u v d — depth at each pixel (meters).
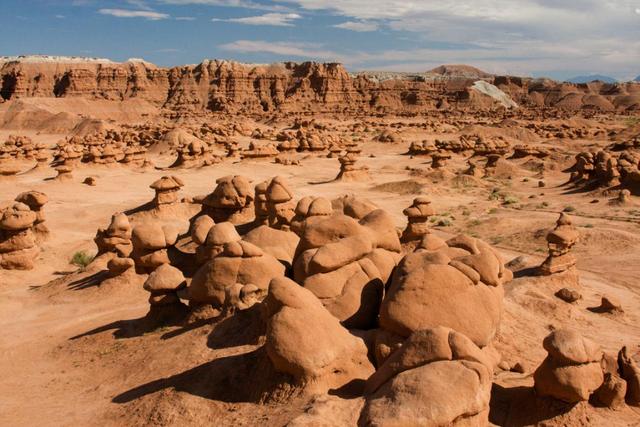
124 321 19.30
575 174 53.28
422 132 115.25
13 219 28.20
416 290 12.83
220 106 185.25
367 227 17.19
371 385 10.66
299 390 11.43
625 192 42.25
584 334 19.22
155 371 14.33
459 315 12.75
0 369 16.66
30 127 132.75
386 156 82.56
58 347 17.97
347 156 57.03
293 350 11.51
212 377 12.92
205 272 17.33
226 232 20.58
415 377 9.41
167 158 77.31
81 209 41.94
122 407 12.80
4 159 63.50
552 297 22.14
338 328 12.39
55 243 33.94
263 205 28.48
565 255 23.67
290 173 62.47
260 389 11.95
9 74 186.12
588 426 11.65
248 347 14.12
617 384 12.47
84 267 27.44
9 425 12.79
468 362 9.78
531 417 11.75
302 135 98.06
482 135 105.44
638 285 25.61
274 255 18.97
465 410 9.05
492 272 14.05
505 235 35.16
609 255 30.09
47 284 26.22
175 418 11.79
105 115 155.75
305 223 20.58
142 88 193.88
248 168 63.50
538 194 49.97
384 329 12.84
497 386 12.76
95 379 14.95
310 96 198.38
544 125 125.62
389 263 15.71
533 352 15.76
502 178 59.44
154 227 23.61
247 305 15.86
